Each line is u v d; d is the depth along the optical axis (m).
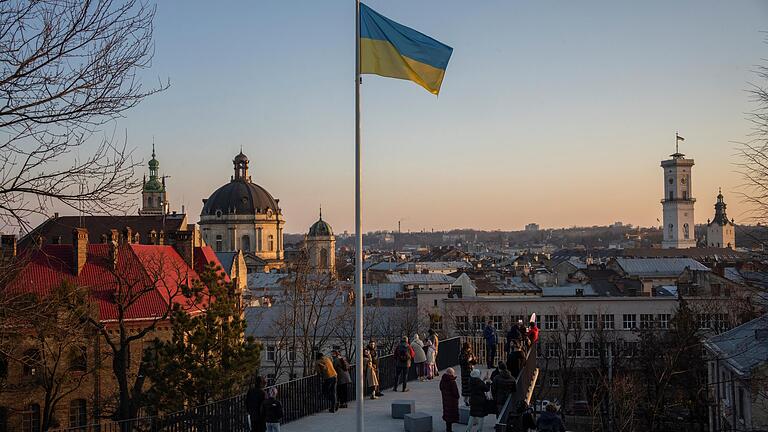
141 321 52.56
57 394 46.75
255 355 41.75
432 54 24.09
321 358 30.83
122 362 41.78
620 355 80.44
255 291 143.00
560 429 23.81
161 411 39.97
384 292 127.25
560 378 83.88
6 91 19.84
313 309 75.12
